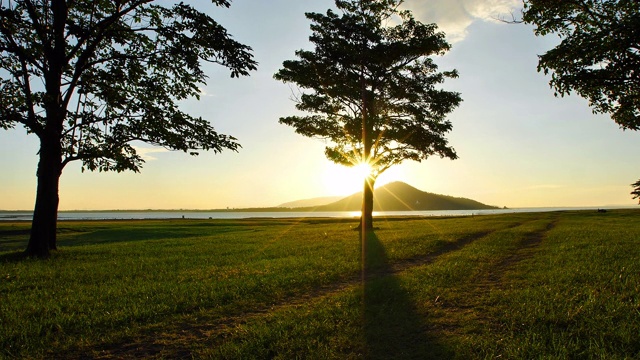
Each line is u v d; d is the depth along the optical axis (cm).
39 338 527
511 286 766
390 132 2542
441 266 1028
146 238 2634
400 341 498
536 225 2764
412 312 618
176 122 1617
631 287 700
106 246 1783
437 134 2655
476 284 811
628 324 507
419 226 2923
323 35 2631
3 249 2153
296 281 862
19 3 1373
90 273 1027
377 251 1382
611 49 914
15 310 660
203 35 1522
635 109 1123
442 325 554
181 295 749
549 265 982
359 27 2517
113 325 580
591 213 5544
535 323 538
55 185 1473
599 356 421
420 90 2647
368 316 601
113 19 1456
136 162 1611
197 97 1777
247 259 1255
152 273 1020
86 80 1576
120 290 806
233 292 761
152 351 492
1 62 1405
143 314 630
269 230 3025
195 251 1516
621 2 1041
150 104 1667
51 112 1426
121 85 1708
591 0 1119
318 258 1220
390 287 791
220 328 574
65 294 789
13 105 1369
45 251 1423
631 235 1697
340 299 705
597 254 1132
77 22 1605
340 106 2814
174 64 1616
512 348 452
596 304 600
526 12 1225
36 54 1470
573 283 759
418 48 2509
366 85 2712
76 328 570
